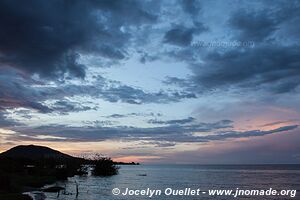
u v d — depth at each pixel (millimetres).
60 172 111250
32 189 70312
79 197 64188
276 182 121125
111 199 65062
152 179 141750
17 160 145250
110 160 158000
